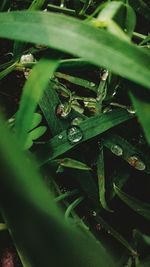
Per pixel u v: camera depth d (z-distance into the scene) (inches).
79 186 4.8
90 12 5.2
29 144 4.2
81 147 4.7
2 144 3.7
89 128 4.4
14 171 3.8
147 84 3.2
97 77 5.1
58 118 4.6
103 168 4.6
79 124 4.4
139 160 4.5
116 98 4.8
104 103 4.8
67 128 4.4
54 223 4.2
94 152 4.8
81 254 4.5
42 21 3.4
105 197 4.8
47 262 4.4
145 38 4.7
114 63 3.2
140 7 4.7
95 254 4.6
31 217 4.1
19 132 3.4
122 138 4.5
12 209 4.0
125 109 4.4
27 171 3.8
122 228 5.0
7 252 4.9
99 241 4.7
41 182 3.9
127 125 4.9
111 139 4.6
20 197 3.9
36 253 4.4
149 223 5.0
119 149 4.6
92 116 4.8
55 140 4.4
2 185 3.9
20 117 3.4
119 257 4.9
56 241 4.3
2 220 4.7
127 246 4.8
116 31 3.4
